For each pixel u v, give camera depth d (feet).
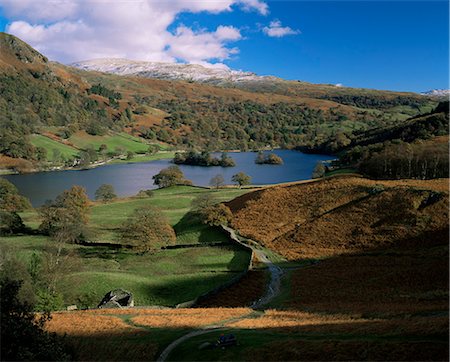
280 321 139.03
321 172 615.98
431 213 250.57
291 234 282.15
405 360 83.92
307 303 173.88
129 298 198.08
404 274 189.88
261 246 272.10
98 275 222.07
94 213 398.62
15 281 106.73
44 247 272.72
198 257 260.21
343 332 110.32
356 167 586.86
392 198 279.69
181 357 105.81
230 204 385.29
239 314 159.02
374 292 175.22
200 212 340.80
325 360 90.68
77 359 116.26
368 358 87.71
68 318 156.76
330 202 312.09
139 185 645.10
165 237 288.92
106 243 291.99
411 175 393.09
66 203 347.36
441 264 190.80
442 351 84.48
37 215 383.86
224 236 297.53
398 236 241.14
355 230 263.49
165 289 213.87
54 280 200.95
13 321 94.12
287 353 97.09
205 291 208.23
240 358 98.37
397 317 127.03
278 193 363.97
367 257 225.97
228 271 232.73
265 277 219.00
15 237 311.68
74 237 293.43
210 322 142.82
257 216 326.65
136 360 111.34
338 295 178.50
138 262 259.60
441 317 114.42
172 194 505.66
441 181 303.68
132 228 280.51
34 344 94.73
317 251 249.55
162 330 134.31
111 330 137.08
